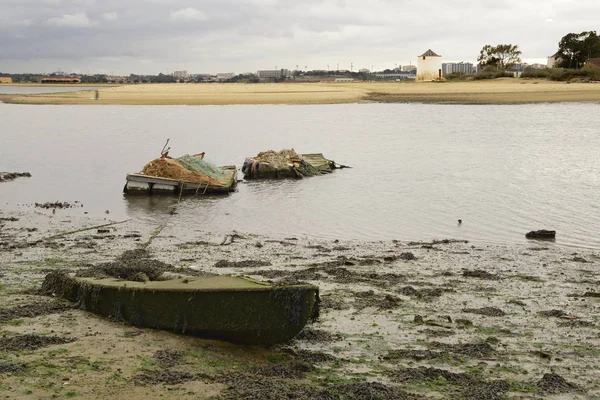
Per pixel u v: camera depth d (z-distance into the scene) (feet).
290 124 212.43
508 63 570.46
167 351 31.04
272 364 30.83
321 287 44.96
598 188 92.79
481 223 71.56
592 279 48.57
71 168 117.39
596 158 126.31
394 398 27.07
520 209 78.84
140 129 195.00
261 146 153.58
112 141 163.02
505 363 31.63
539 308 40.81
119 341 31.94
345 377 29.48
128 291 34.37
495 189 93.20
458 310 40.04
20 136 173.37
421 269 51.24
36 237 63.21
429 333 35.65
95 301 35.96
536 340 34.91
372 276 48.29
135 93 376.07
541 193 89.40
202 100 319.68
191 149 147.84
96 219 74.43
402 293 43.70
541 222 71.72
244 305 31.76
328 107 291.17
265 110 275.18
